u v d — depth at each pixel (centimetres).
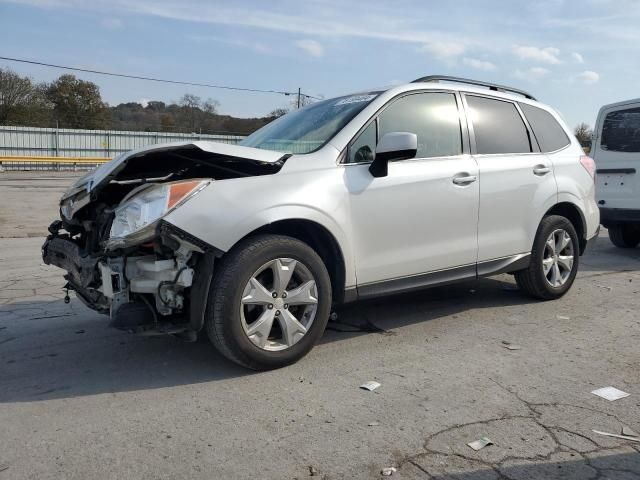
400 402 348
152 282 359
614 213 887
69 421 326
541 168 555
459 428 315
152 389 369
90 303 413
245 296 374
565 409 338
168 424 321
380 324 506
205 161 414
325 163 415
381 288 443
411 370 399
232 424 321
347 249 417
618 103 885
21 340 468
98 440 304
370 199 426
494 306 566
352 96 492
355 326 500
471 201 490
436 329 492
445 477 269
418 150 468
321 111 490
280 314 390
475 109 520
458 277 493
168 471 274
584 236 610
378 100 455
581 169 601
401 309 554
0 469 276
